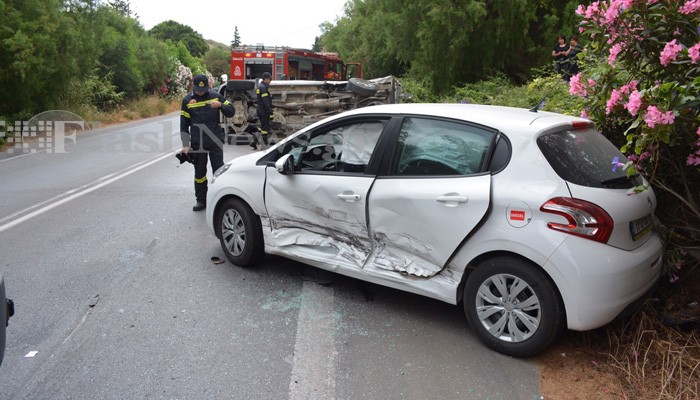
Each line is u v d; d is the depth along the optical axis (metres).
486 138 3.64
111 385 3.23
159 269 5.06
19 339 3.76
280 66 17.14
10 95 17.08
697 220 4.12
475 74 16.06
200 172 7.08
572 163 3.40
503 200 3.41
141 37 37.97
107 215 7.00
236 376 3.33
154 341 3.74
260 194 4.76
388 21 16.84
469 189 3.55
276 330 3.90
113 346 3.67
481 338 3.63
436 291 3.79
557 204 3.23
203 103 6.92
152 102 33.53
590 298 3.17
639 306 3.45
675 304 3.89
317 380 3.29
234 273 4.96
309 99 12.45
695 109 3.36
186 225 6.52
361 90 11.84
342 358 3.53
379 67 21.81
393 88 12.17
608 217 3.18
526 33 14.55
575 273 3.17
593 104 4.23
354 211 4.11
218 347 3.66
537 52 15.43
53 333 3.85
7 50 15.93
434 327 3.94
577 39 11.90
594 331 3.75
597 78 4.12
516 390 3.18
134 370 3.38
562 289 3.23
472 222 3.51
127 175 10.05
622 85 3.95
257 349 3.64
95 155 13.17
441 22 14.40
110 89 28.16
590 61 4.92
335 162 4.37
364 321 4.04
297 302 4.36
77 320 4.04
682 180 3.96
